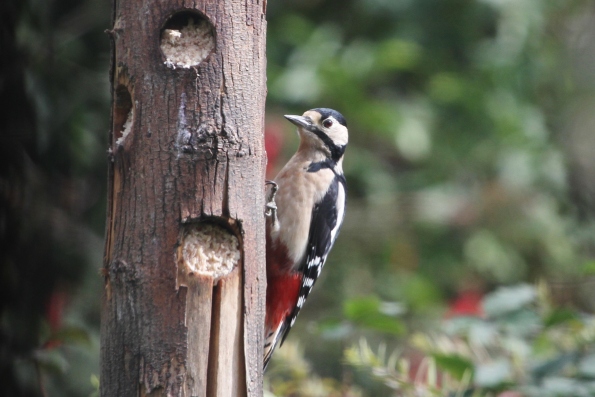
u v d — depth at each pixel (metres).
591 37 17.64
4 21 9.41
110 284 6.37
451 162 16.73
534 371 8.65
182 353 6.20
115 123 6.57
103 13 11.95
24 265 9.60
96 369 10.55
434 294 15.62
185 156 6.29
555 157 16.80
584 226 16.91
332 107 15.98
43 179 10.08
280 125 15.30
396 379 9.13
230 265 6.46
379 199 16.28
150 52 6.34
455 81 16.14
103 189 11.41
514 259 16.39
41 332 9.71
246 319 6.45
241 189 6.44
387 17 16.72
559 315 8.90
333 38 16.61
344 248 16.08
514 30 16.33
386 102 16.39
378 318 9.11
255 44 6.56
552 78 17.38
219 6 6.39
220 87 6.37
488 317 9.15
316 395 9.80
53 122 10.41
